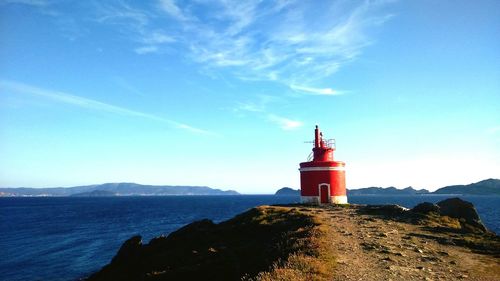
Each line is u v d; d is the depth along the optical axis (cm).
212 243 2938
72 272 4506
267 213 3428
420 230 2438
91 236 7150
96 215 12281
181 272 2342
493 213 9725
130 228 8212
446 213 3234
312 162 4628
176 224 8756
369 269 1475
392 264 1556
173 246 3262
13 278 4288
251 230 2966
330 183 4541
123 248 3691
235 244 2739
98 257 5259
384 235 2206
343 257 1667
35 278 4278
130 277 2984
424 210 3086
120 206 18225
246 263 2156
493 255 1794
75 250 5753
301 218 2895
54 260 5091
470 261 1670
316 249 1745
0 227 8894
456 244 2025
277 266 1505
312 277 1320
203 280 2189
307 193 4622
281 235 2406
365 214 3241
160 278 2373
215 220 9500
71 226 8919
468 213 3177
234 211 13200
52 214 13012
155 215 11738
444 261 1653
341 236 2177
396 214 3150
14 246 6169
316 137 4912
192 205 18275
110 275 3272
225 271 2183
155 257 3089
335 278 1354
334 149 4859
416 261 1631
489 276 1436
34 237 7138
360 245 1928
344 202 4634
